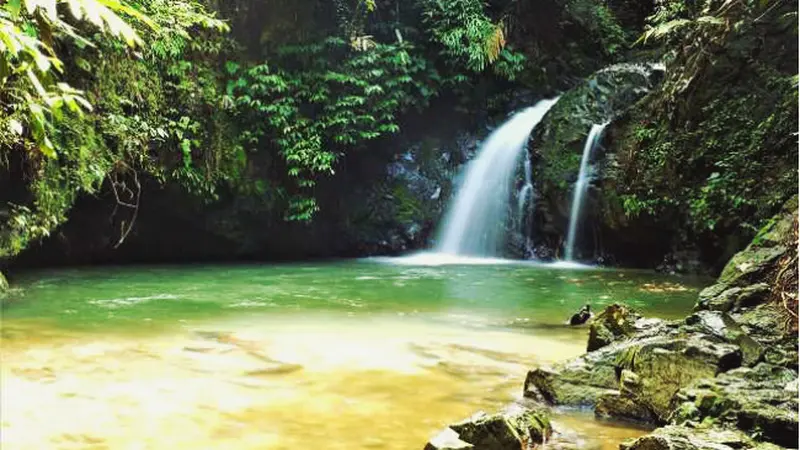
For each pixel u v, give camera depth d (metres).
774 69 10.47
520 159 14.62
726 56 10.95
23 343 5.58
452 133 16.20
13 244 9.30
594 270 11.99
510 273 11.47
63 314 7.05
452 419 3.80
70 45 9.99
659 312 7.49
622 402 3.86
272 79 12.80
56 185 9.70
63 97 2.26
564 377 4.18
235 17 12.99
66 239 11.84
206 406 3.96
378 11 14.94
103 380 4.48
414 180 15.39
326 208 14.43
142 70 11.32
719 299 5.82
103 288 9.22
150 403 4.01
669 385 3.87
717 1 10.95
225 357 5.17
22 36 1.90
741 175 10.16
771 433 3.15
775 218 7.20
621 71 14.60
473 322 6.84
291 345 5.63
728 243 10.28
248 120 12.93
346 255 14.77
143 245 12.95
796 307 5.11
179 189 12.29
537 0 17.08
